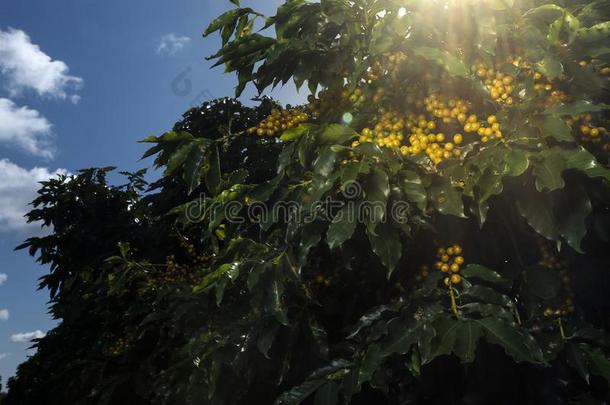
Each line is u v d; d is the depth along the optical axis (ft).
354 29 11.59
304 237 9.92
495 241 10.41
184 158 12.24
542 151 8.61
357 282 12.01
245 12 13.34
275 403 9.38
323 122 12.18
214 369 11.14
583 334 9.43
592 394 9.48
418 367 8.79
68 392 28.50
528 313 9.86
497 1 9.65
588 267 10.04
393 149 9.46
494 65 10.48
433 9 10.04
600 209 9.82
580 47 10.17
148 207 34.27
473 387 9.20
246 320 11.84
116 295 27.71
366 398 10.26
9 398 33.53
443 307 9.04
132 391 24.44
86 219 35.60
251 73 13.28
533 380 9.23
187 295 16.02
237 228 12.98
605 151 9.97
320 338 10.82
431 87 10.39
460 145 10.27
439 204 9.08
